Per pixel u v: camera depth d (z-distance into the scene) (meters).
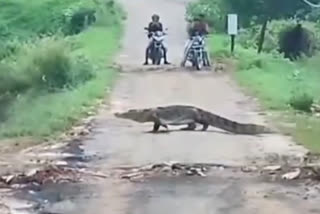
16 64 25.30
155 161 13.66
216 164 13.34
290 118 18.98
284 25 42.44
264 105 21.03
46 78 24.44
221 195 11.09
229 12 50.94
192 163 13.39
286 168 12.95
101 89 23.69
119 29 48.34
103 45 39.94
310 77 28.09
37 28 51.78
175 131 17.17
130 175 12.44
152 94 23.48
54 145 15.39
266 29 41.84
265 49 38.03
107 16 51.75
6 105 19.83
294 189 11.48
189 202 10.66
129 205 10.51
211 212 10.12
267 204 10.56
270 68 30.36
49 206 10.51
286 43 36.88
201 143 15.61
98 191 11.34
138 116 17.55
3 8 54.66
